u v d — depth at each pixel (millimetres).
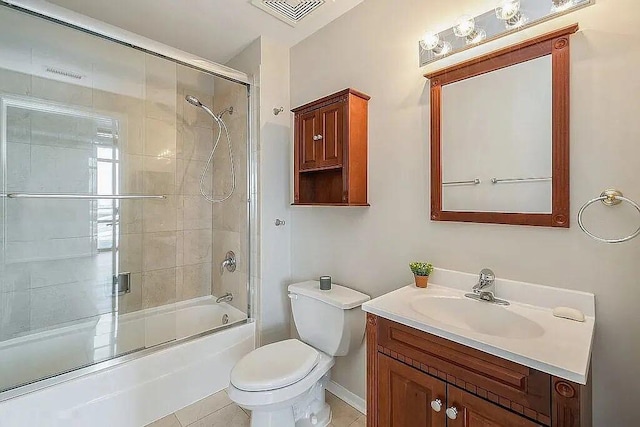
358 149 1704
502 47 1279
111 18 1946
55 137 1974
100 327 2074
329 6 1828
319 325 1743
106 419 1563
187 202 2590
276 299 2273
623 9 1010
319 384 1726
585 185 1081
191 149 2588
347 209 1902
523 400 834
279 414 1468
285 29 2076
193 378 1878
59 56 1950
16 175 1854
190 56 2076
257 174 2213
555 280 1153
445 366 996
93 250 2127
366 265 1800
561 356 810
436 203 1461
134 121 2281
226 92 2473
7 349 1748
